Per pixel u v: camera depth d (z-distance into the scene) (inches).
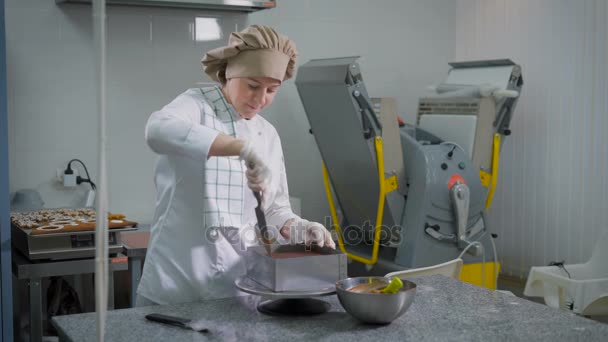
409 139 152.6
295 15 177.9
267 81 76.2
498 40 185.5
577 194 162.1
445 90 170.7
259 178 66.1
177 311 71.7
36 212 136.4
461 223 148.4
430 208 147.6
